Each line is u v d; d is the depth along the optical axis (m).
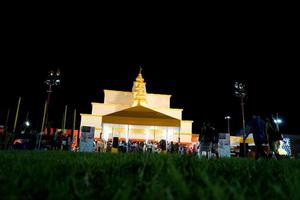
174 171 1.95
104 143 27.88
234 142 37.28
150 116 23.23
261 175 2.88
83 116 55.81
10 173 2.28
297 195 1.50
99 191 1.87
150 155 4.70
